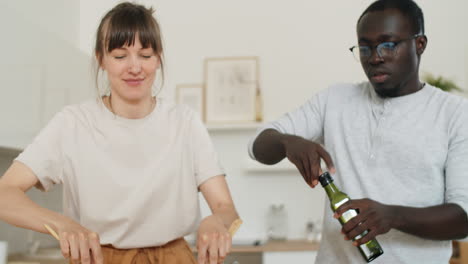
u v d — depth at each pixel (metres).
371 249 1.13
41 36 2.55
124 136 1.12
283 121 1.45
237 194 3.53
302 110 1.49
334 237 1.32
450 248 1.24
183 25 3.72
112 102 1.13
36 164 1.06
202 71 3.67
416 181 1.23
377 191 1.26
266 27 3.66
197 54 3.68
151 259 1.08
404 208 1.09
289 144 1.20
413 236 1.21
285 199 3.50
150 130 1.14
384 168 1.26
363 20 1.25
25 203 0.97
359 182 1.30
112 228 1.09
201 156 1.17
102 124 1.12
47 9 3.27
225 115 3.56
